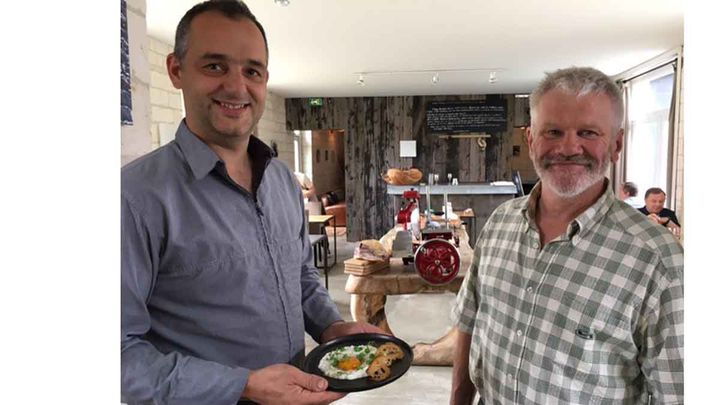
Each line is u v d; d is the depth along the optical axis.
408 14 3.37
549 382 1.05
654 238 0.97
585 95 1.06
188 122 1.09
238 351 1.06
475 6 3.23
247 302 1.07
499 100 7.51
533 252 1.14
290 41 4.07
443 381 2.95
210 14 1.04
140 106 1.42
